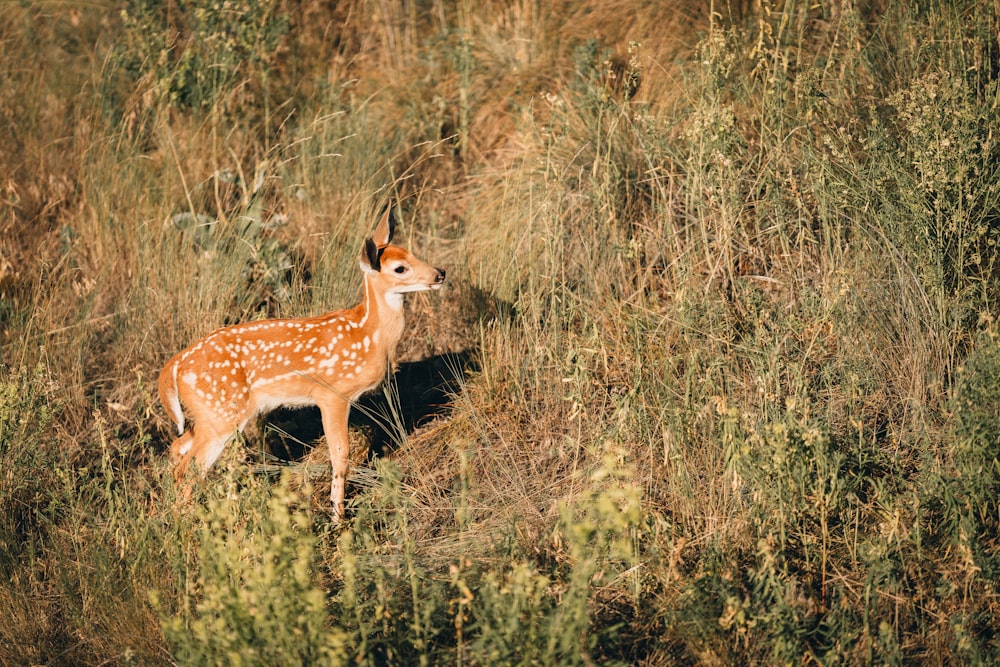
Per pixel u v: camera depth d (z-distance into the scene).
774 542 8.46
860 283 10.80
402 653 7.89
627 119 12.95
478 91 15.42
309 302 12.73
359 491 10.65
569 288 12.22
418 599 8.35
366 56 16.77
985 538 8.55
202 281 12.59
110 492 9.00
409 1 16.97
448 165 15.01
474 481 10.40
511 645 7.09
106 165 14.27
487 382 11.49
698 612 7.79
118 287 13.39
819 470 8.51
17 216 14.32
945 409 9.66
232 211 14.06
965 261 10.56
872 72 12.77
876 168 11.30
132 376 12.09
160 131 14.74
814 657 7.46
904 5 12.97
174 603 8.49
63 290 13.23
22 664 8.52
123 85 15.46
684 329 10.54
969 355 9.52
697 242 11.95
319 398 10.30
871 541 8.38
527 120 14.00
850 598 8.23
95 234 13.74
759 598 7.89
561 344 11.65
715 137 11.27
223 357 10.09
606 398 10.88
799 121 12.34
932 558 8.43
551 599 8.38
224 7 15.25
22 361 11.32
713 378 10.15
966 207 10.65
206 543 7.82
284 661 6.97
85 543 9.21
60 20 16.61
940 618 7.81
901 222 10.82
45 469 10.27
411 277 10.05
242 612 7.08
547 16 15.89
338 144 14.59
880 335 10.49
